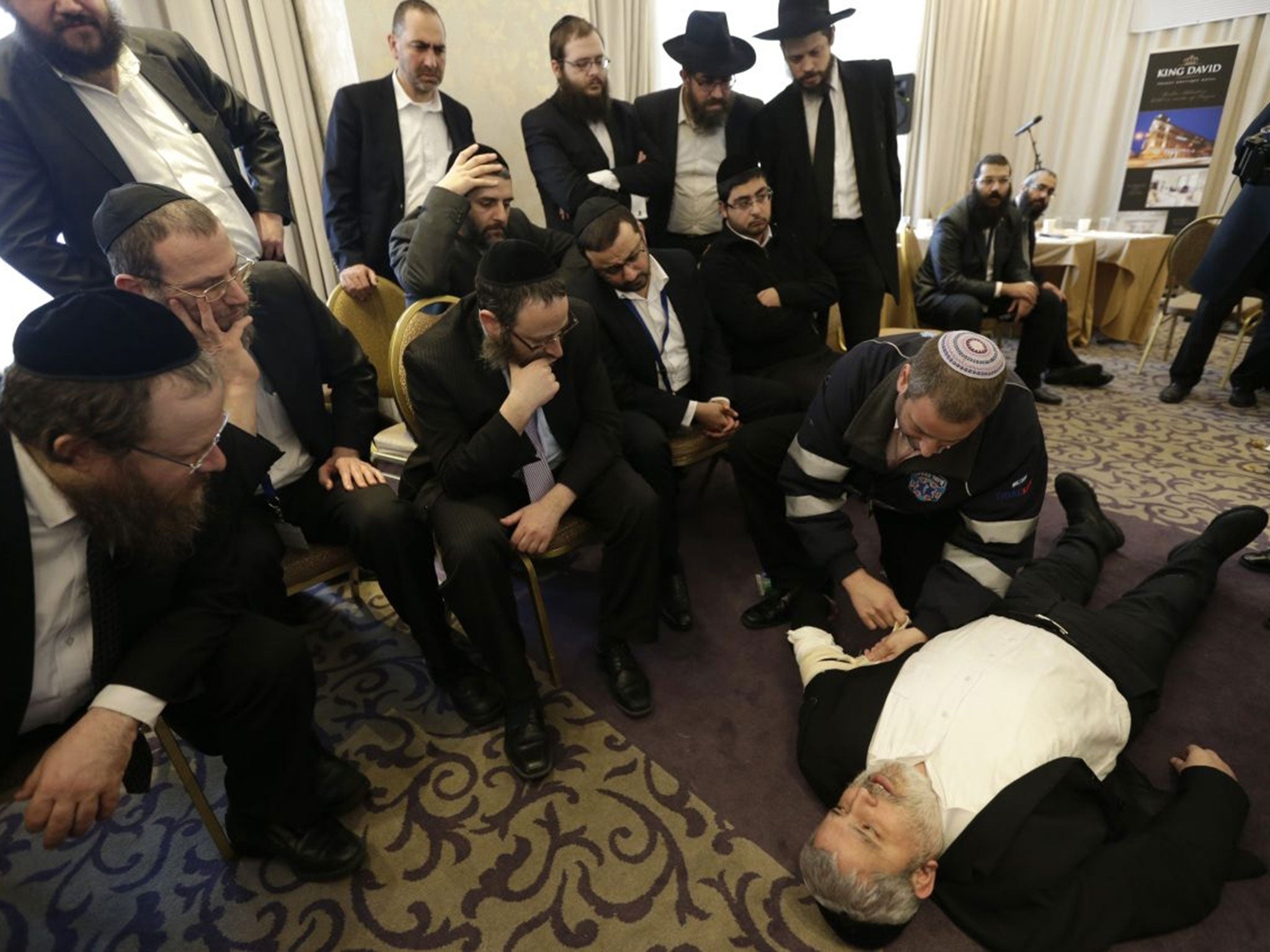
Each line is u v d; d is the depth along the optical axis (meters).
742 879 1.20
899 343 1.39
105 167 1.55
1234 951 1.04
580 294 1.94
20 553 0.85
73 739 0.91
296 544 1.48
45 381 0.79
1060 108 5.52
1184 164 5.06
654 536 1.55
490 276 1.38
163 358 0.83
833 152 2.54
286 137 2.75
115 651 0.99
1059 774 1.03
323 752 1.37
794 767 1.41
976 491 1.35
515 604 1.45
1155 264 3.96
